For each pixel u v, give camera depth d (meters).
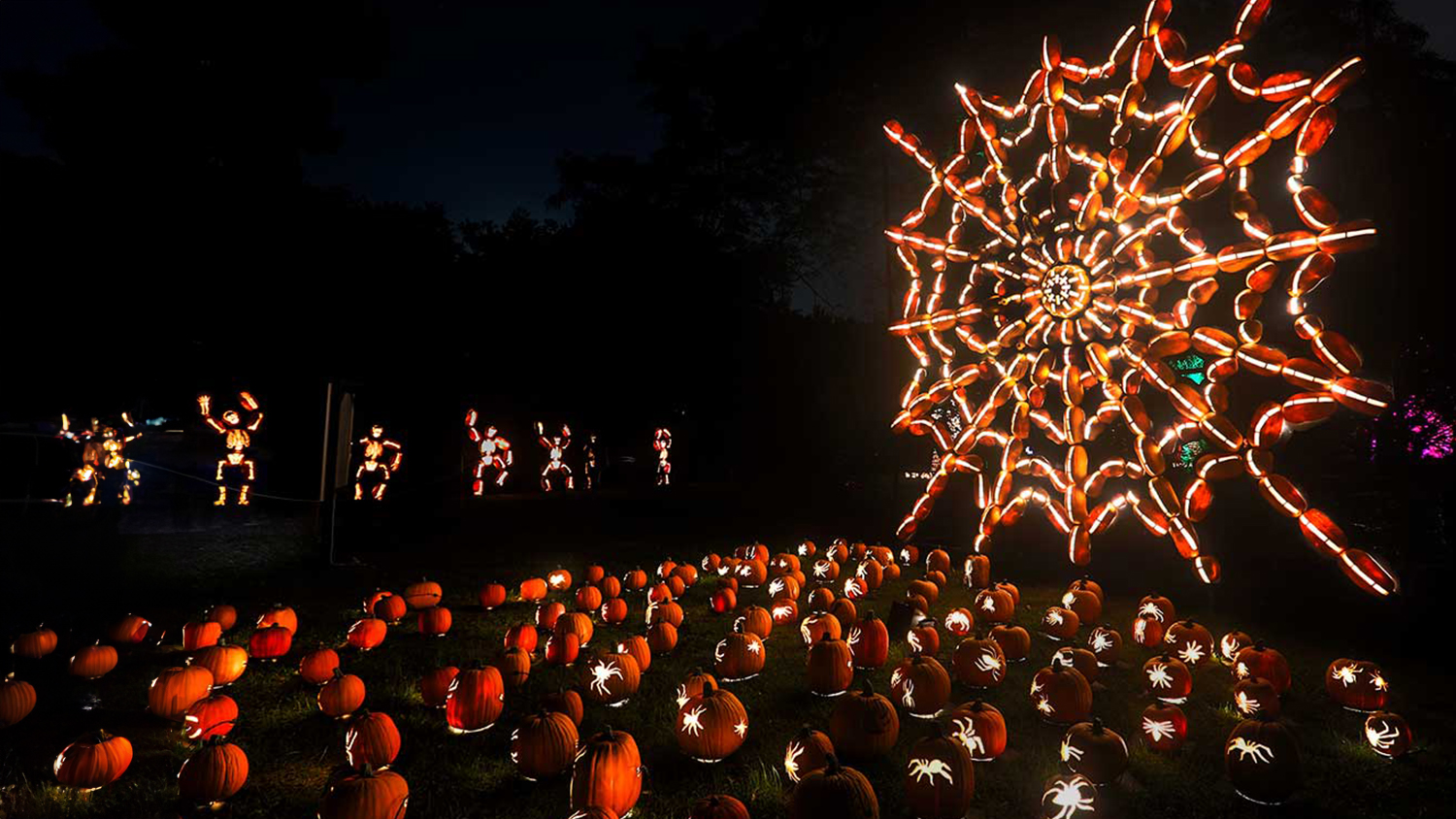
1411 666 6.80
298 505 17.69
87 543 12.91
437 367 22.06
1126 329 6.84
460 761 5.04
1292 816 4.34
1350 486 11.77
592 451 24.22
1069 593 8.44
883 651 6.92
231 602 9.39
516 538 15.25
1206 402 6.14
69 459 17.33
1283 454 12.02
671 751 5.16
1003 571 11.51
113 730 5.53
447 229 24.19
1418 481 11.02
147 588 9.93
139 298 18.86
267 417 19.31
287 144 22.09
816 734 4.61
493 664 6.44
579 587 10.31
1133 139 11.44
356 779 4.12
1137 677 6.58
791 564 10.66
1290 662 6.93
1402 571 9.96
